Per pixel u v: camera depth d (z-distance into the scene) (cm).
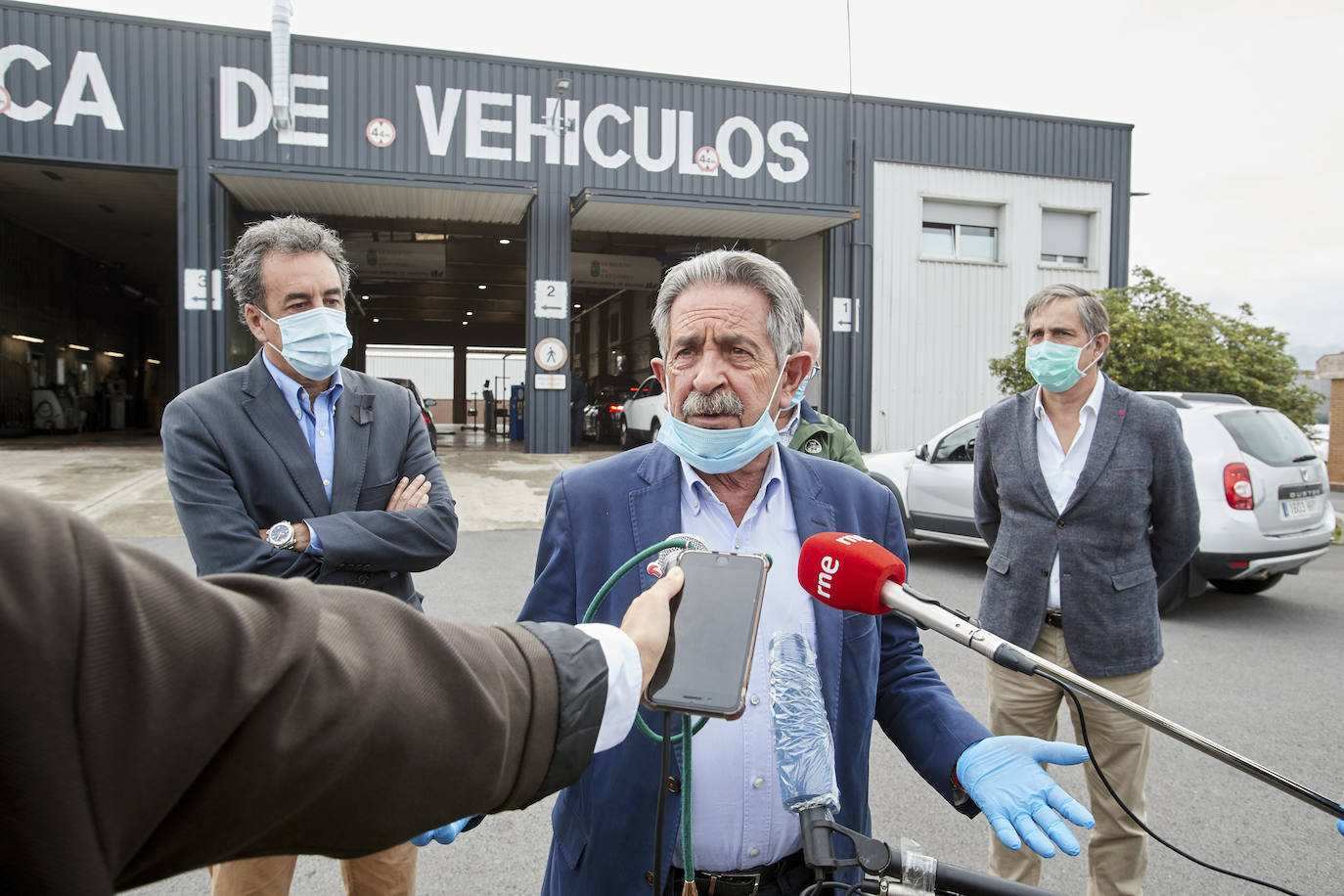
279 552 185
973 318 1580
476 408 3238
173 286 2842
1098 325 241
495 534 837
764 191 1479
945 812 307
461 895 254
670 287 144
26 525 49
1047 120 1591
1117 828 227
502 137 1377
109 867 50
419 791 65
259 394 198
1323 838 285
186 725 53
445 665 68
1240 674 457
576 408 1880
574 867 136
